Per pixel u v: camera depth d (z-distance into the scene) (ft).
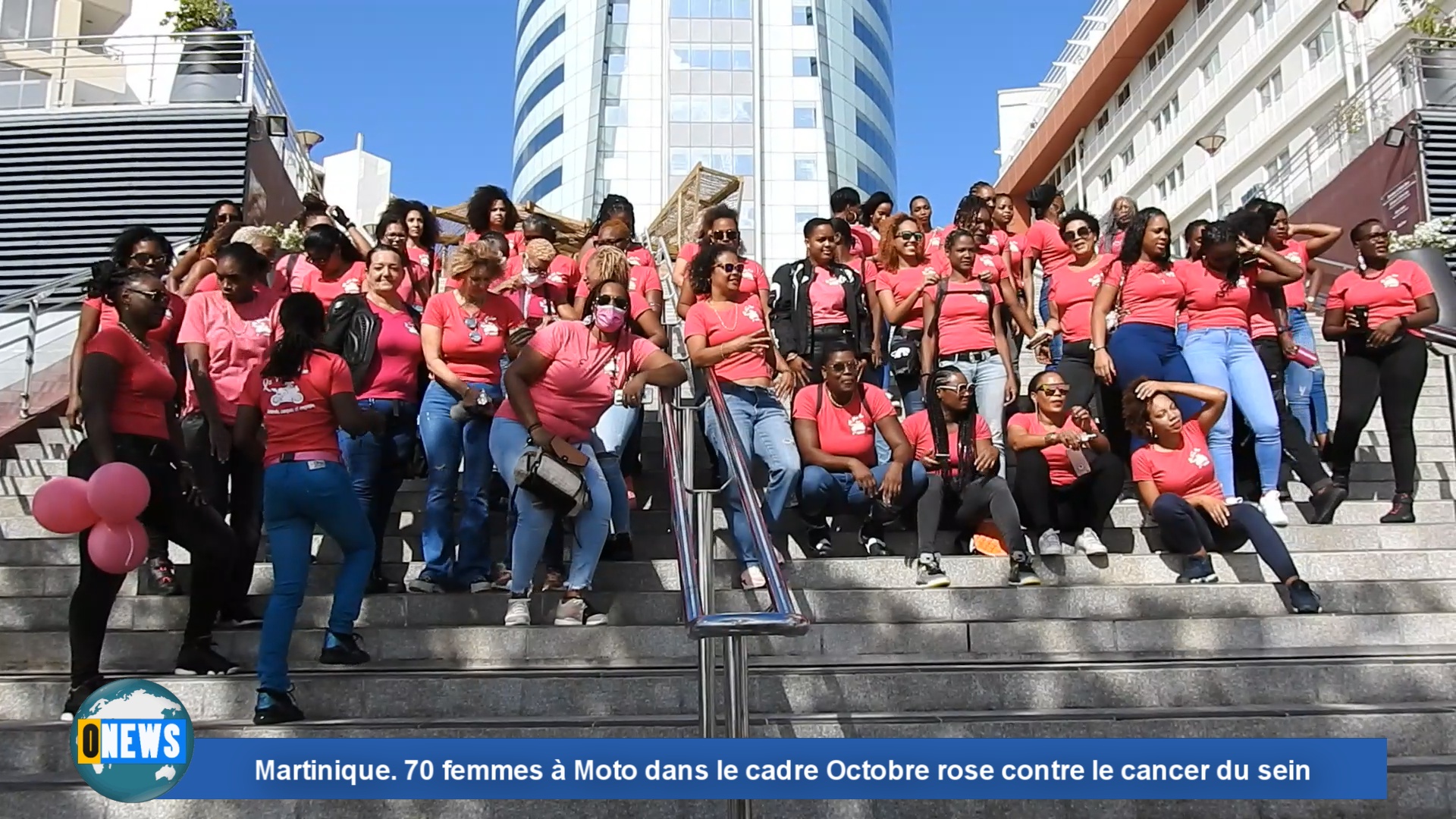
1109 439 22.80
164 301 15.93
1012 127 154.71
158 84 57.31
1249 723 14.39
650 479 23.97
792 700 15.37
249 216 45.29
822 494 20.07
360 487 18.83
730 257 20.65
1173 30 106.63
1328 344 33.94
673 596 18.37
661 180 192.85
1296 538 20.95
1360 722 14.40
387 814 13.28
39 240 43.80
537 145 208.74
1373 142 48.52
